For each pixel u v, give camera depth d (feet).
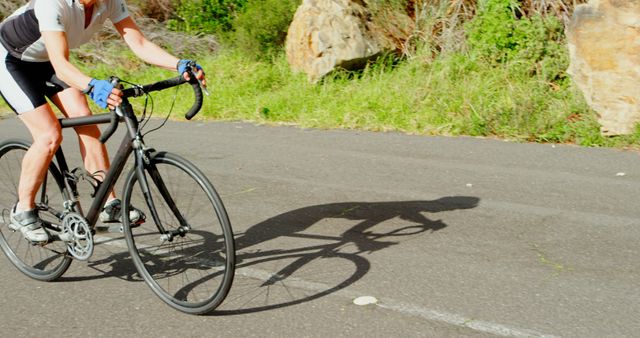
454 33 32.14
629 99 23.36
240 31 36.40
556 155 22.15
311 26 32.04
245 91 32.65
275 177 20.84
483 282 13.11
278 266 14.25
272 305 12.47
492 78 28.73
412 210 17.43
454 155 22.53
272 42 35.83
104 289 13.48
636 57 23.17
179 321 12.01
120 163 12.60
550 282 13.04
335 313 12.05
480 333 11.19
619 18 23.45
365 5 33.06
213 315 12.17
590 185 18.93
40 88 13.47
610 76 23.63
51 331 11.85
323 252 14.90
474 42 30.99
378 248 14.99
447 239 15.39
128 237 12.80
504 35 29.91
